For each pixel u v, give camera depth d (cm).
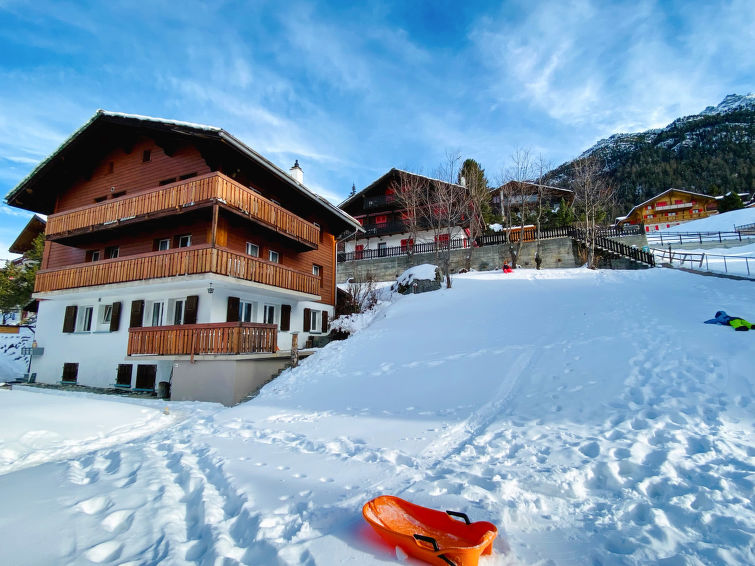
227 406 1063
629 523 320
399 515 335
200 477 460
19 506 380
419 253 2988
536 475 412
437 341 1221
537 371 835
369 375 1030
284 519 340
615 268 2322
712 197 5716
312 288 1689
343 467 482
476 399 751
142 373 1345
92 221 1478
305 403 900
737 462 409
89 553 296
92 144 1661
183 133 1331
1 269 2411
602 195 2814
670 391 639
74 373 1516
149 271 1295
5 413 770
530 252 2622
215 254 1197
